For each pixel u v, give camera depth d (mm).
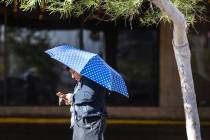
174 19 11914
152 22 15781
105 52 31672
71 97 15320
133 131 27938
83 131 15203
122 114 31328
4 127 28375
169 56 31859
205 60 31703
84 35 31438
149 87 31859
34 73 31500
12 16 30859
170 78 31906
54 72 31562
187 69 12656
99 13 21656
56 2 12578
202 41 31391
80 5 12875
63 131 27672
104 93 15344
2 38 31203
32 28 31250
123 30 31531
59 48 14938
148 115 31406
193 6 14578
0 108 31156
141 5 14047
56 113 31125
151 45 31969
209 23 31141
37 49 31453
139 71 31891
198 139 12906
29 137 26000
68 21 31141
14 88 31422
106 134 26938
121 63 31875
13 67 31406
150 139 25984
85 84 15023
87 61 14305
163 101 31766
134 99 31781
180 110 31547
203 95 31797
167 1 11688
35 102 31469
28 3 13328
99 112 15164
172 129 28594
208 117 31406
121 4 12836
